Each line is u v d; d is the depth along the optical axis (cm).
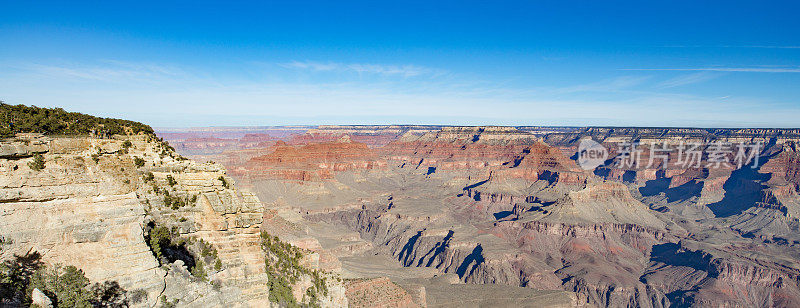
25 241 2730
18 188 2767
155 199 3581
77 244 2895
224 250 3791
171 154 4028
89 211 2986
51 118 3494
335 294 6706
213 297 3438
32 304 2609
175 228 3631
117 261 2972
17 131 3166
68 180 2977
